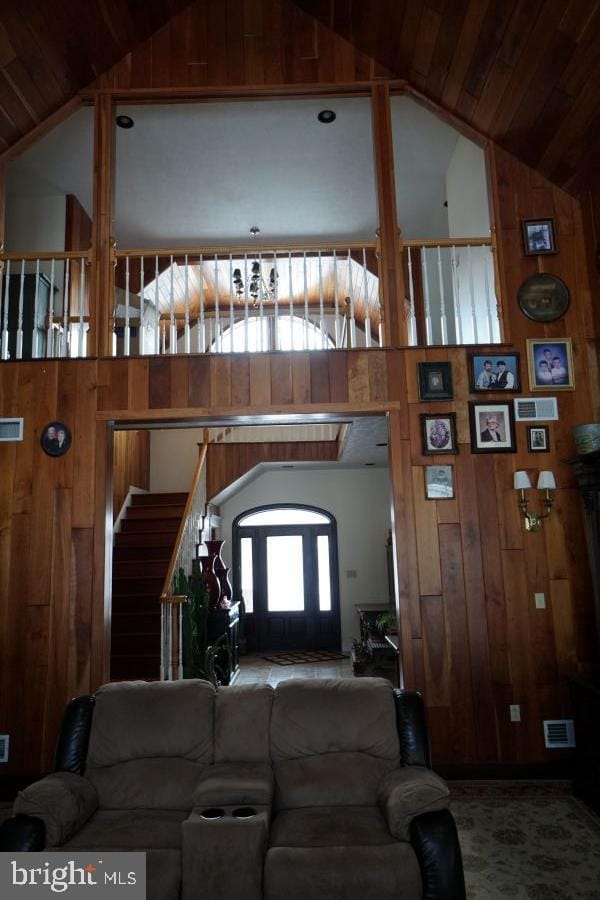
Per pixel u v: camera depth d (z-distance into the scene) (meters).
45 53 4.39
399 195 6.69
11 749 4.16
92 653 4.27
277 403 4.54
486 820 3.57
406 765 2.78
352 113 5.43
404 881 2.22
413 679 4.22
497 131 4.74
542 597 4.30
